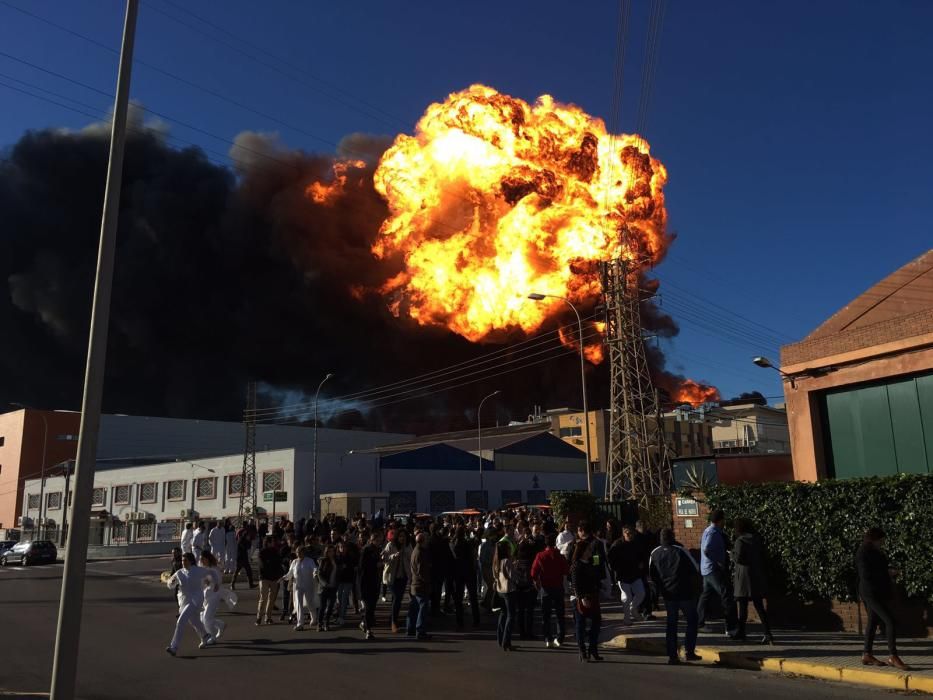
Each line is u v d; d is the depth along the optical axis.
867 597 8.63
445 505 56.03
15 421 73.31
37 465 71.94
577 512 18.78
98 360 7.08
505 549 11.55
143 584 24.00
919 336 14.03
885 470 14.84
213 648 11.48
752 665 9.27
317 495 50.72
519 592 12.05
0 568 36.75
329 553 13.56
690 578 9.69
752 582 10.40
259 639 12.38
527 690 8.16
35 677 9.30
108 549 45.25
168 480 60.44
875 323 15.01
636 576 12.35
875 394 15.18
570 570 10.63
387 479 53.94
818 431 16.03
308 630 13.41
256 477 53.25
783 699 7.58
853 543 11.02
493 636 12.38
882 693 7.80
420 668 9.58
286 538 16.17
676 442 84.06
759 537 12.31
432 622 14.31
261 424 82.81
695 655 9.75
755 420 91.19
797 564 11.73
